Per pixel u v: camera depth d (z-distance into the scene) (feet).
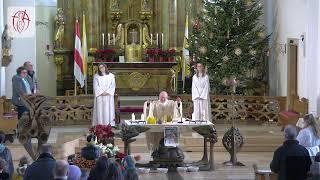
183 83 103.55
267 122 90.84
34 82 74.69
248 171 63.57
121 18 111.04
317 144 51.90
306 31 80.28
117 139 74.49
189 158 70.95
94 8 109.29
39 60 104.32
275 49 97.09
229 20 92.22
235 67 92.12
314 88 77.36
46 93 105.60
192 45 94.94
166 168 63.77
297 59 86.33
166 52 107.24
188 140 75.10
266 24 101.14
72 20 109.09
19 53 91.20
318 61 77.30
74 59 102.94
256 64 95.09
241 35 92.58
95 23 109.19
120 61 107.65
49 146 38.45
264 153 74.64
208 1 94.38
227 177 60.90
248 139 76.28
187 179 60.08
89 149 43.88
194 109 80.38
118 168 37.96
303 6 82.74
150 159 69.41
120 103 100.22
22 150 68.03
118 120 83.15
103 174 37.32
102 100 80.12
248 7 93.25
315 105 76.95
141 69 105.70
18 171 46.06
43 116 61.62
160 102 64.64
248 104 91.30
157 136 65.16
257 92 99.35
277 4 96.22
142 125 61.77
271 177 47.55
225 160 69.92
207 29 93.09
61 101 89.25
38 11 104.17
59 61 107.24
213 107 91.50
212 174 62.44
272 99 90.38
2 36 81.71
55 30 107.24
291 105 84.58
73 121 89.61
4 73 83.97
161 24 110.73
